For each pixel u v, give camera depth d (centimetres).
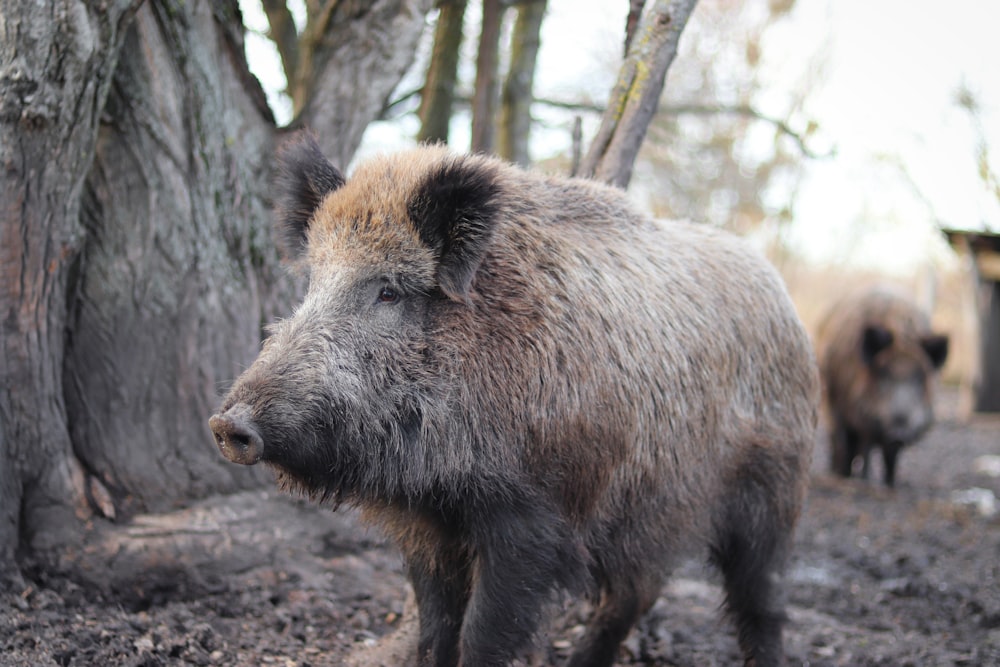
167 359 468
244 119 492
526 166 730
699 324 394
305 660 398
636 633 498
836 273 2617
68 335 455
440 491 333
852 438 1070
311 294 323
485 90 630
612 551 376
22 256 412
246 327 495
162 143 453
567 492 342
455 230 317
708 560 449
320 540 499
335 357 309
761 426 423
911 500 948
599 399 345
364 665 395
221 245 483
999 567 680
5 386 418
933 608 584
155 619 408
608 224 389
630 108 473
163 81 448
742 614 440
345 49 508
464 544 350
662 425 371
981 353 1608
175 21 445
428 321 326
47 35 376
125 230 455
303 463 309
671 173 1706
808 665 468
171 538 448
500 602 330
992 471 1151
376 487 328
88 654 359
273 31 642
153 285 462
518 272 340
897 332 1063
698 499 398
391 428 319
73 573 425
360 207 329
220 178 479
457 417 322
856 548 734
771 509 430
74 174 415
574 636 488
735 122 1712
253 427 287
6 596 393
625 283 372
